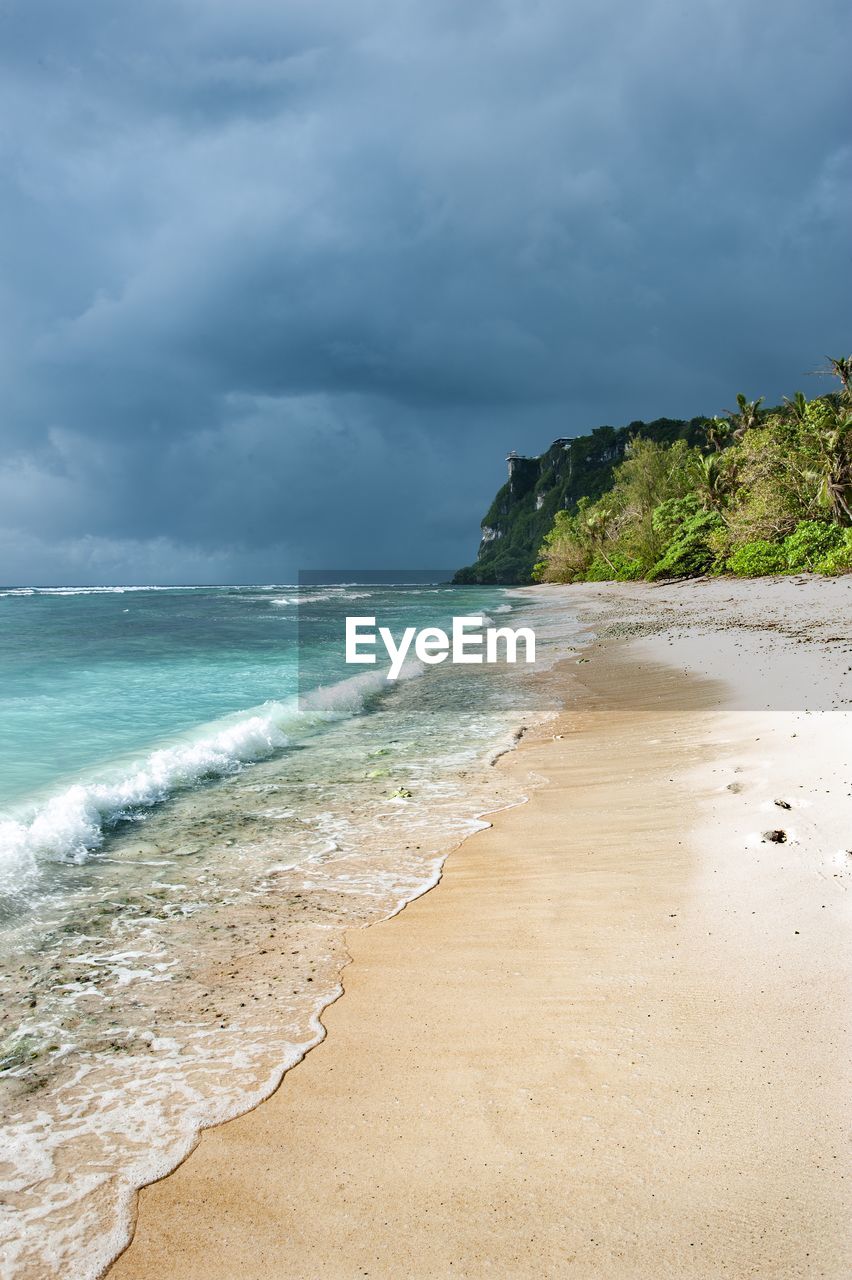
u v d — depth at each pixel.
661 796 6.67
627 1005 3.38
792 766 6.66
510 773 8.38
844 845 4.73
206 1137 2.74
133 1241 2.28
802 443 42.81
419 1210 2.31
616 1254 2.09
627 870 5.05
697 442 180.00
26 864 5.83
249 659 22.17
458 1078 2.97
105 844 6.35
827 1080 2.73
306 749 10.17
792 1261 2.03
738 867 4.77
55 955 4.34
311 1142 2.67
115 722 12.05
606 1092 2.79
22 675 18.47
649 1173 2.38
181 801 7.66
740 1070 2.84
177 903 5.09
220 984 3.95
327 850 6.11
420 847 6.09
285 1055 3.24
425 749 9.91
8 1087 3.10
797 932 3.83
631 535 69.31
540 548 104.31
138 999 3.82
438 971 3.92
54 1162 2.65
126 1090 3.06
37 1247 2.26
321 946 4.36
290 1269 2.13
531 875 5.23
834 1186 2.27
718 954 3.75
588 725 10.55
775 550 42.72
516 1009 3.45
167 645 26.89
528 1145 2.55
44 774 8.60
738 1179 2.32
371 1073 3.05
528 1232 2.19
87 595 92.12
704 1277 2.00
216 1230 2.30
